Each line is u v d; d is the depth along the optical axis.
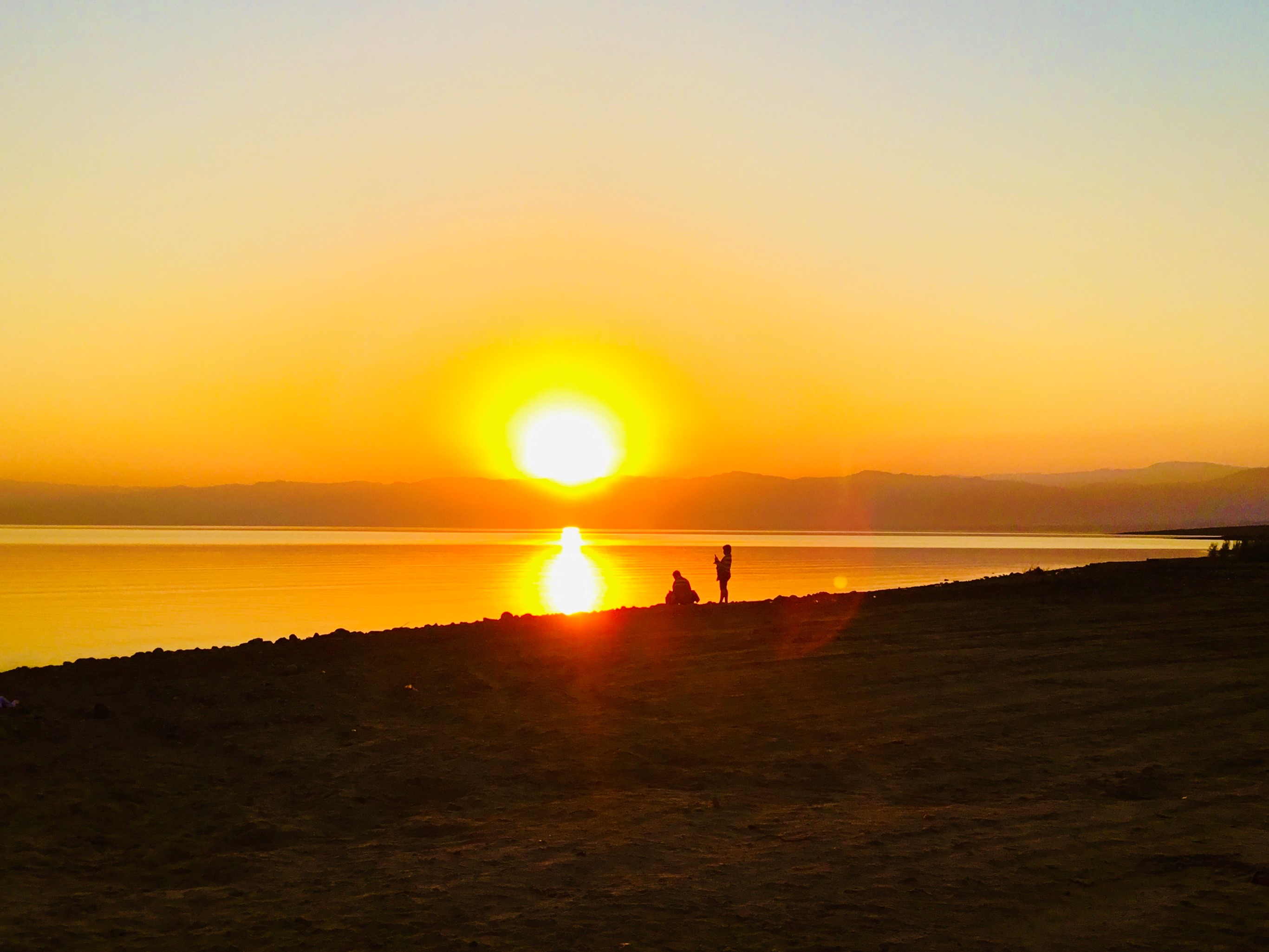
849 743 11.79
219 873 8.06
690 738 12.07
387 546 136.75
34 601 42.56
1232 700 13.52
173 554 99.75
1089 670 15.88
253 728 12.58
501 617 22.59
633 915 6.76
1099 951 6.05
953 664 16.62
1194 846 7.93
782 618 22.70
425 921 6.76
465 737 12.22
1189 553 99.88
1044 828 8.56
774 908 6.85
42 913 7.12
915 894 7.04
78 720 12.66
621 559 93.50
